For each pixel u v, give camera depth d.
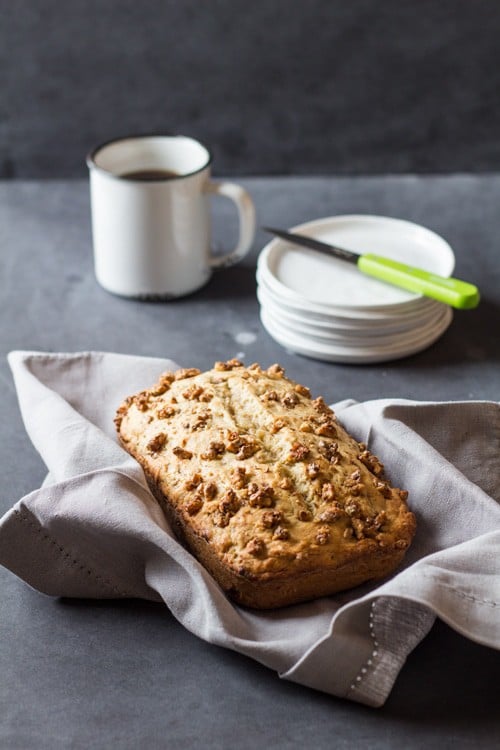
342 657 0.76
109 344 1.06
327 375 1.02
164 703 0.78
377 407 0.88
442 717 0.77
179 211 1.07
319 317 1.02
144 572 0.82
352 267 1.07
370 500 0.81
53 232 1.22
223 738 0.76
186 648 0.80
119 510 0.80
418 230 1.11
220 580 0.80
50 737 0.76
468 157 1.36
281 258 1.08
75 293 1.13
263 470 0.81
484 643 0.75
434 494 0.84
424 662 0.79
